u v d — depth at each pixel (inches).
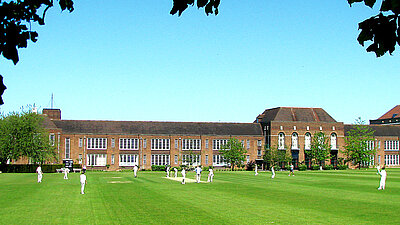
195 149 4237.2
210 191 1616.6
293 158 4338.1
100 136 3986.2
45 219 946.7
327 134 4451.3
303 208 1123.9
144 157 4094.5
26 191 1583.4
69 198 1350.9
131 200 1301.7
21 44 251.6
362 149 4375.0
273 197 1395.2
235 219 949.2
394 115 5949.8
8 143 3321.9
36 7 259.4
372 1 231.1
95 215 1000.9
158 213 1034.1
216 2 261.3
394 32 233.9
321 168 4249.5
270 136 4288.9
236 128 4421.8
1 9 243.8
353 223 900.6
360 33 241.4
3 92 244.2
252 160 4330.7
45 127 3772.1
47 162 3590.1
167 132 4195.4
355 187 1804.9
